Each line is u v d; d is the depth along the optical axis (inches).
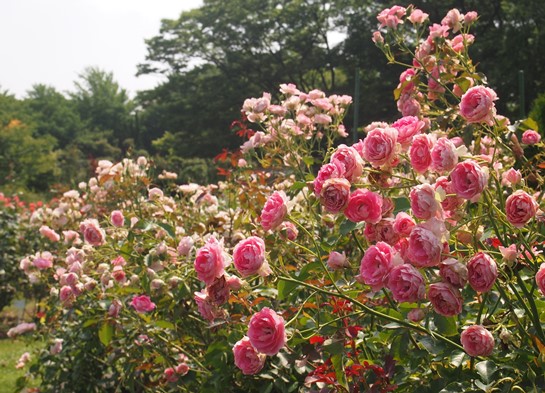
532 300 73.8
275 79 1339.8
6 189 1049.5
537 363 69.6
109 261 156.7
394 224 69.9
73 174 1624.0
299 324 90.4
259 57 1333.7
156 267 125.6
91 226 132.6
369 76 1245.7
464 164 66.8
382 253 67.0
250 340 72.6
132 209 164.9
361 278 72.1
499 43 970.1
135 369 143.3
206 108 1344.7
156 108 1649.9
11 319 435.5
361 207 71.0
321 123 144.9
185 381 126.9
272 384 100.3
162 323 123.3
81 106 2691.9
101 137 2388.0
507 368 73.3
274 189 159.5
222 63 1401.3
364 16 1205.7
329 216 101.3
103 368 172.7
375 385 80.6
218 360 105.0
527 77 928.3
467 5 1105.4
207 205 172.9
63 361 173.0
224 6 1331.2
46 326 182.5
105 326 139.1
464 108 78.4
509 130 83.3
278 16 1298.0
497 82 920.9
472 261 66.4
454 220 74.1
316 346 88.7
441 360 79.9
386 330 82.6
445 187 73.0
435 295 66.2
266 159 155.6
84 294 154.0
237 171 169.8
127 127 2536.9
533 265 74.4
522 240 72.7
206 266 77.6
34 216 186.9
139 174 175.9
